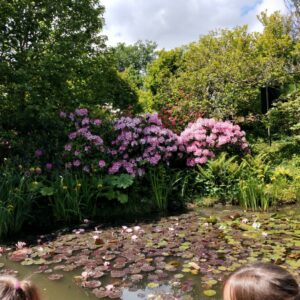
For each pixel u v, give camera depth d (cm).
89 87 914
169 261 422
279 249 443
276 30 1405
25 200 570
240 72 1095
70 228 571
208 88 1105
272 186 709
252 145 975
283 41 1255
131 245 479
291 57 1245
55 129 732
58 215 606
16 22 746
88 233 541
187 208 681
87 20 877
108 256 438
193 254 439
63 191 612
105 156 714
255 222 559
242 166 740
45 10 773
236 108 1085
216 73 1097
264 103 1063
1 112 754
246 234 506
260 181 721
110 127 749
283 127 1045
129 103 1220
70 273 396
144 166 734
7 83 740
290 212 634
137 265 409
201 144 780
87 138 705
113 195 652
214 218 570
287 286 110
